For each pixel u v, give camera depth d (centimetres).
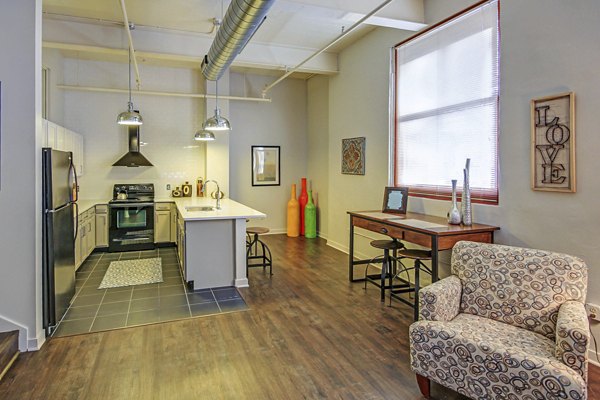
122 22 464
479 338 212
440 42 413
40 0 300
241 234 444
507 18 326
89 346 297
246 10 289
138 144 661
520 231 321
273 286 447
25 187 287
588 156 268
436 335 220
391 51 490
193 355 284
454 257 278
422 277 441
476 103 370
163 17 447
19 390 239
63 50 594
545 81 296
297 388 243
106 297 407
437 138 421
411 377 255
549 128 292
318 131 758
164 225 651
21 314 287
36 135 290
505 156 333
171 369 265
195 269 433
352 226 461
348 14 392
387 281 468
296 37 540
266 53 571
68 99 636
